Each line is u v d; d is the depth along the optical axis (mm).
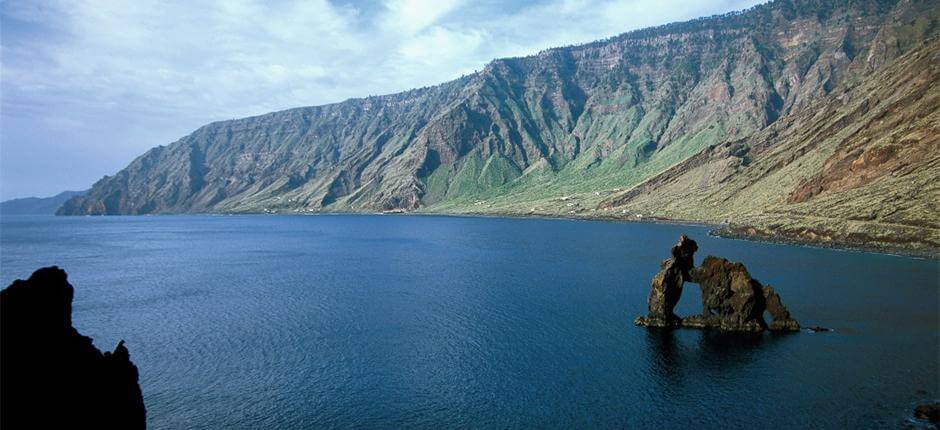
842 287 99688
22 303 25547
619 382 56219
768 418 47469
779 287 100000
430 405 51531
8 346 24312
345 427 47500
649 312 78812
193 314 89188
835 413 47938
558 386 55406
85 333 77688
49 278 27281
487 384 56281
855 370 57812
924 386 53094
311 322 82375
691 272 78000
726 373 58125
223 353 67500
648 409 49875
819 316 79875
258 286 116500
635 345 68312
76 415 25594
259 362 63938
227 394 54625
